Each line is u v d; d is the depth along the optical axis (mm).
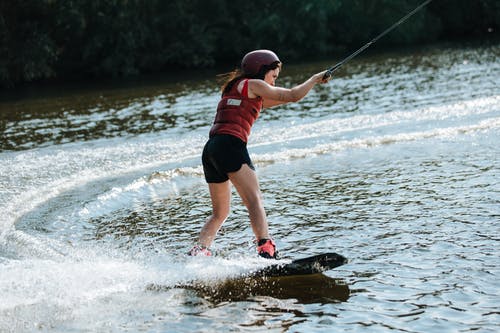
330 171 12500
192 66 45406
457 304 6273
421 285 6762
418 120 17266
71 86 36125
